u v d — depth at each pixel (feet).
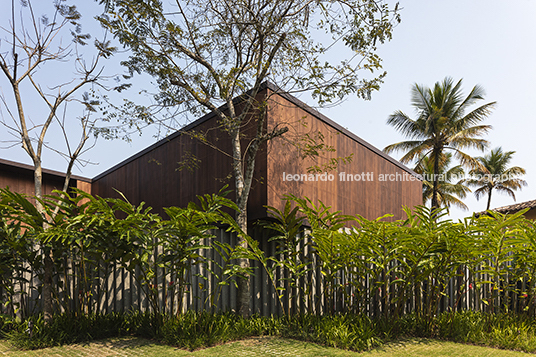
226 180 25.02
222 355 13.89
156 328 16.88
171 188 30.19
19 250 16.31
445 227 17.16
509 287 21.45
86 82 22.22
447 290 23.79
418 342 16.57
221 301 20.49
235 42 23.03
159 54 21.97
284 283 21.58
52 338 15.11
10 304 17.12
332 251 19.16
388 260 17.92
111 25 20.27
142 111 22.21
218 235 21.83
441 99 58.85
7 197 15.07
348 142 29.71
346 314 18.34
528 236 17.98
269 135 21.39
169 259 17.01
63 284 18.53
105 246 17.08
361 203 30.37
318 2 21.89
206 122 27.55
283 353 14.23
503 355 14.42
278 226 20.06
